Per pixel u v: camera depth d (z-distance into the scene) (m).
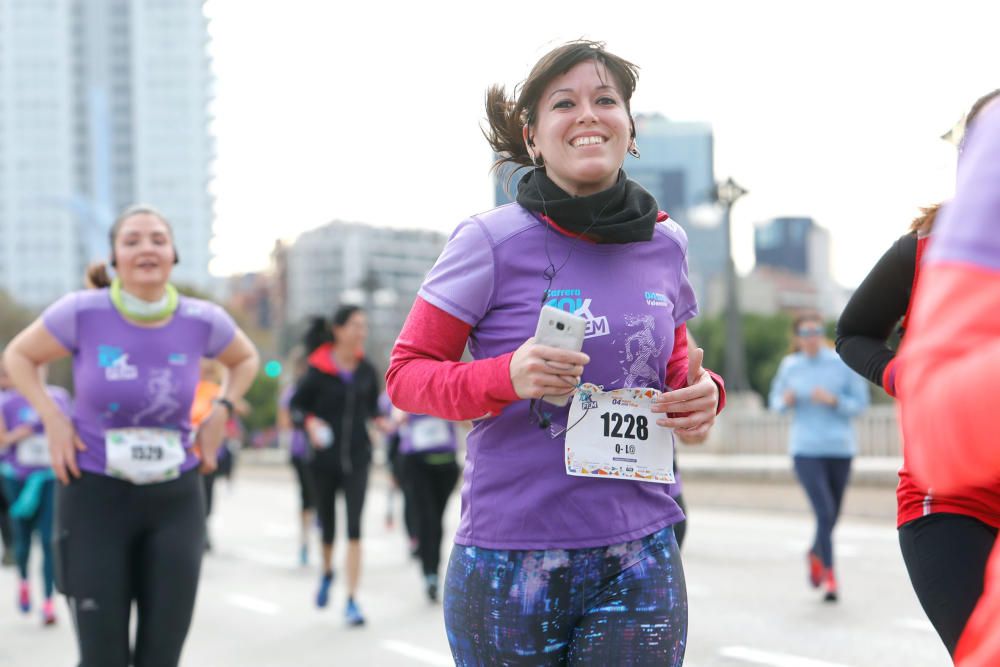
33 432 7.95
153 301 4.02
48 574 7.89
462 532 2.49
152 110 181.62
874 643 6.12
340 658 6.33
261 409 68.50
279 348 72.62
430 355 2.46
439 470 8.20
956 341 1.17
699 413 2.46
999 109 1.27
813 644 6.15
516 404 2.40
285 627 7.42
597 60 2.47
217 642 6.96
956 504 2.42
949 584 2.36
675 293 2.57
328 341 7.71
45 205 176.75
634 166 163.88
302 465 10.77
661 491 2.50
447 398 2.33
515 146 2.72
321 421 7.61
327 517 7.88
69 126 179.50
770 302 120.25
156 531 3.86
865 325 2.91
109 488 3.81
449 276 2.45
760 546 10.71
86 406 3.90
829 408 7.52
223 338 4.20
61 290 175.75
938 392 1.15
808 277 190.25
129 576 3.83
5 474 8.40
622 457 2.40
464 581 2.45
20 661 6.62
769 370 59.03
